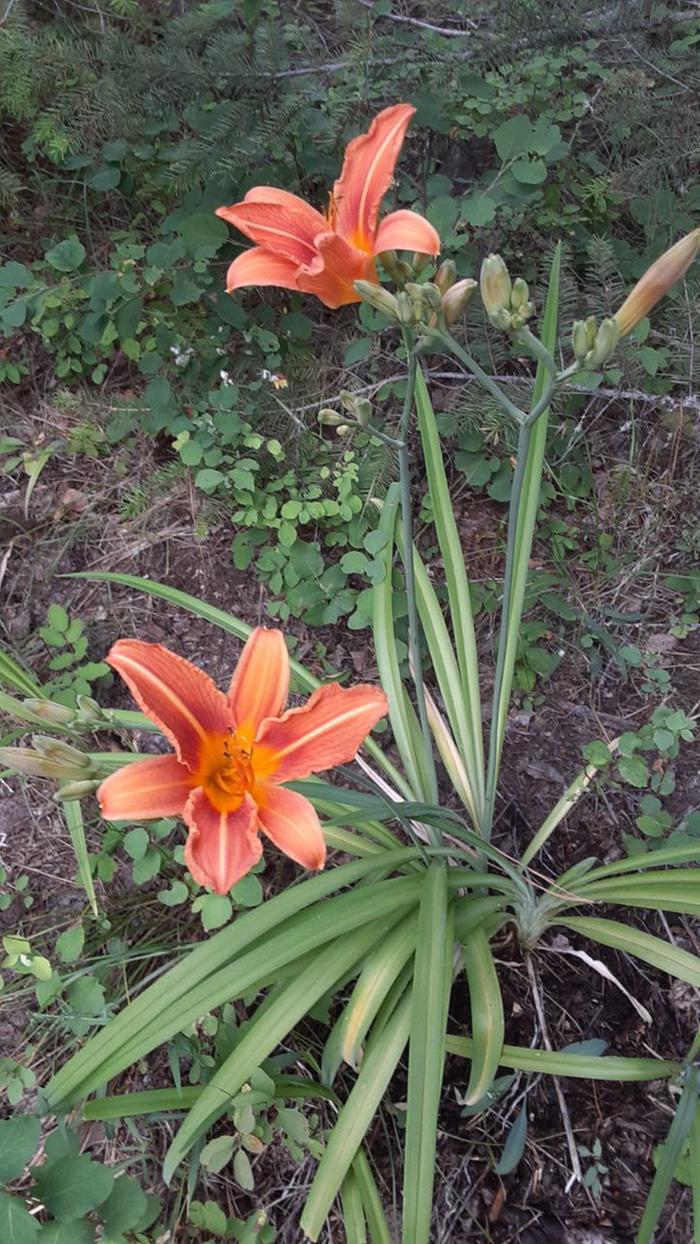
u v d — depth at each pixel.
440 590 0.68
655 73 0.65
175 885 0.51
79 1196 0.34
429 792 0.53
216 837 0.31
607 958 0.54
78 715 0.40
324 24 0.81
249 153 0.61
